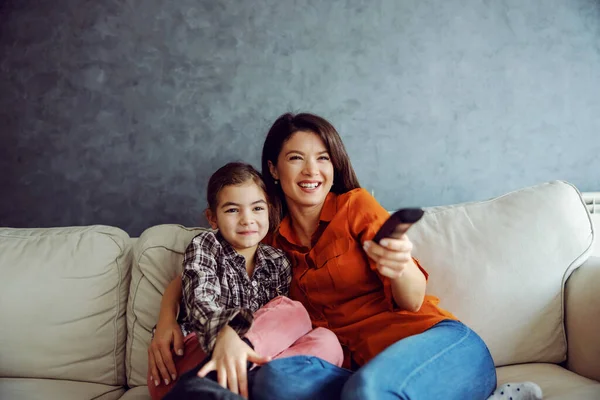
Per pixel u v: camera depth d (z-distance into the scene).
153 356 1.15
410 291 1.16
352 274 1.25
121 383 1.46
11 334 1.40
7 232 1.57
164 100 1.86
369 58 1.88
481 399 1.06
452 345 1.07
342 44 1.87
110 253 1.49
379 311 1.25
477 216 1.49
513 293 1.37
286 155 1.33
